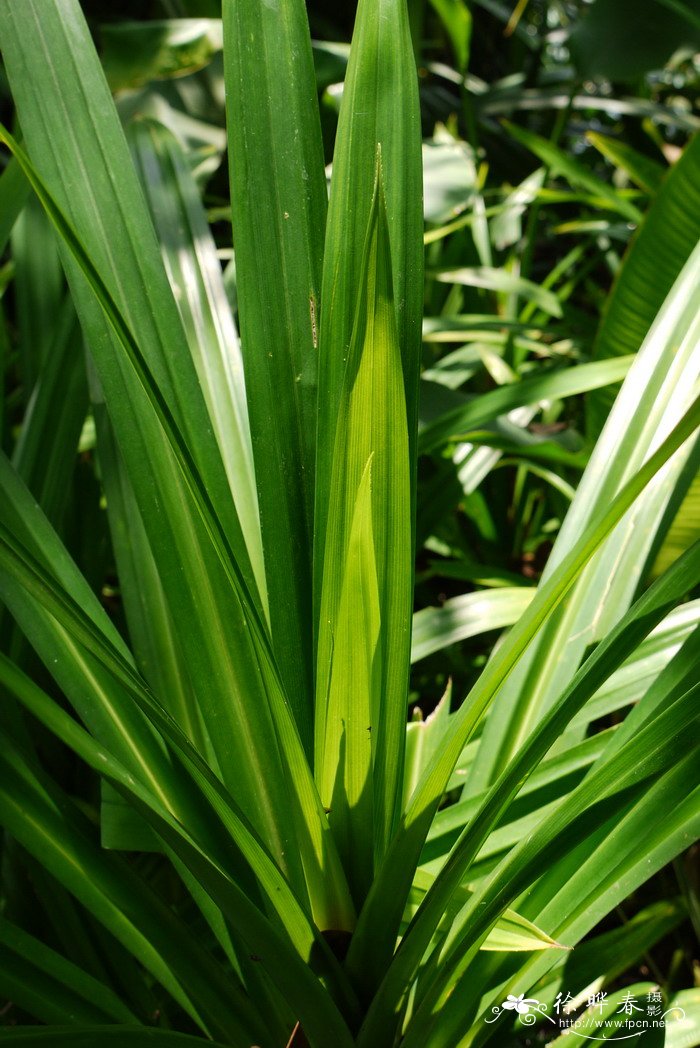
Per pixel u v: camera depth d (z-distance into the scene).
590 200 1.92
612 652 0.67
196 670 0.75
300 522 0.77
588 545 0.60
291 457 0.77
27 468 1.00
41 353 1.16
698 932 1.00
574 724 0.88
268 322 0.76
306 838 0.70
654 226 1.24
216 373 0.93
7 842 0.97
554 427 1.53
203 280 0.96
